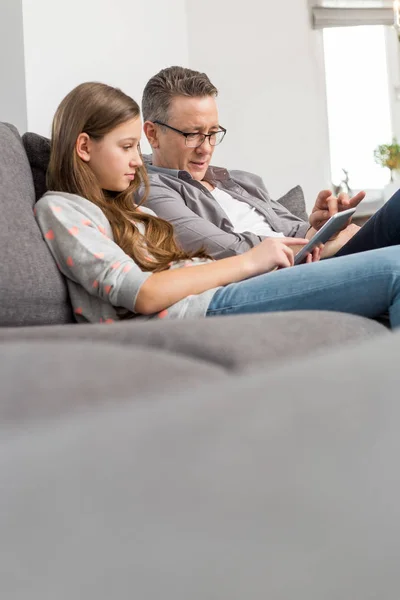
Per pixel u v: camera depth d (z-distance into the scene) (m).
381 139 5.53
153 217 1.88
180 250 1.88
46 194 1.71
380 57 5.51
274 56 5.25
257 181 2.86
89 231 1.60
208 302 1.54
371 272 1.47
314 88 5.27
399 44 5.50
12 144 1.69
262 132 5.28
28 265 1.47
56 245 1.59
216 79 5.27
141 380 0.34
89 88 1.82
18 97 3.62
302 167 5.29
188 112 2.50
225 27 5.24
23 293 1.44
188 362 0.46
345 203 2.54
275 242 1.75
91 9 4.08
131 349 0.45
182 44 5.14
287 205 3.06
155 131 2.56
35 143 1.87
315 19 5.25
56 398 0.28
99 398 0.30
